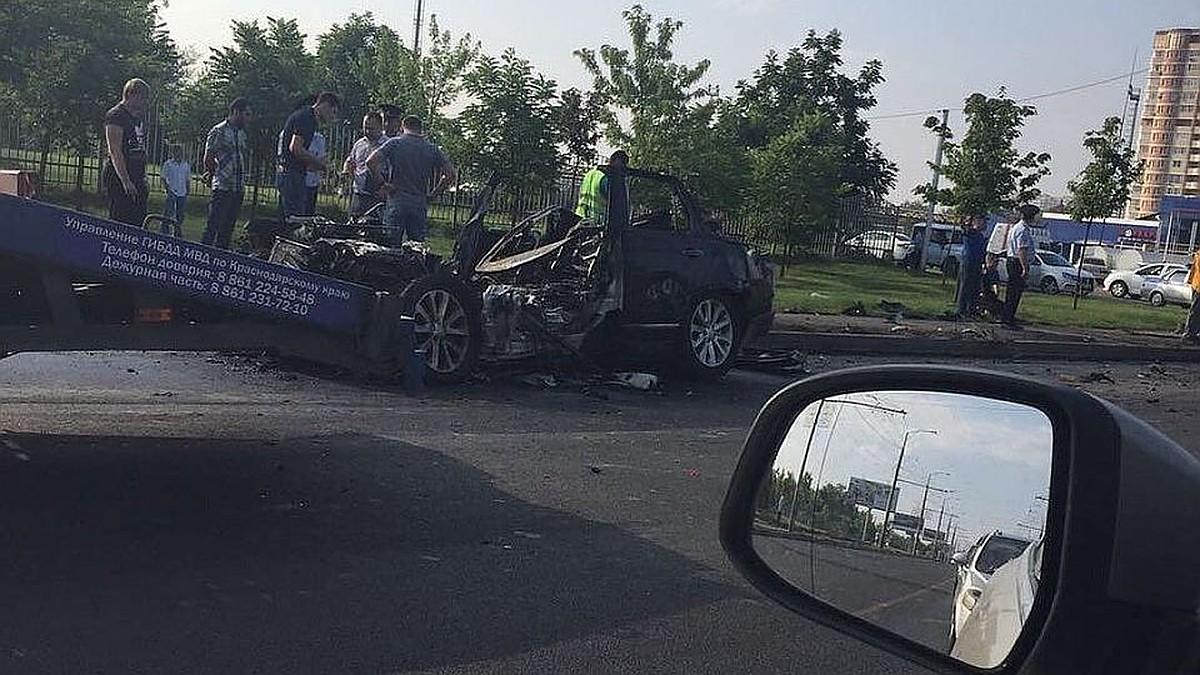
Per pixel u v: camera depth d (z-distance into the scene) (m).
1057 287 41.06
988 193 26.55
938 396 2.15
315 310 6.05
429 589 4.95
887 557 2.15
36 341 5.68
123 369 9.27
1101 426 1.88
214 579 4.82
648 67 26.39
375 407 8.66
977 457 2.04
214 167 11.88
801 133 30.11
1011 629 1.87
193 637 4.24
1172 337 21.00
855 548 2.21
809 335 15.03
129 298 5.94
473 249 11.43
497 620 4.68
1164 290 45.19
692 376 11.55
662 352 11.32
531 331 10.52
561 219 11.51
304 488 6.27
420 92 26.70
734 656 4.53
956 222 30.11
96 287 5.92
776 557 2.35
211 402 8.30
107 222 5.51
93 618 4.33
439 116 25.27
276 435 7.44
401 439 7.66
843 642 4.74
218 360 10.01
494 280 11.15
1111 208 26.73
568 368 11.14
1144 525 1.79
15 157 22.62
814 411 2.38
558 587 5.12
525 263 11.04
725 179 26.12
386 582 4.98
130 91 10.62
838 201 31.77
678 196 11.59
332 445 7.30
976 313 20.02
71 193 20.47
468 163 22.20
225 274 5.79
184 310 6.00
